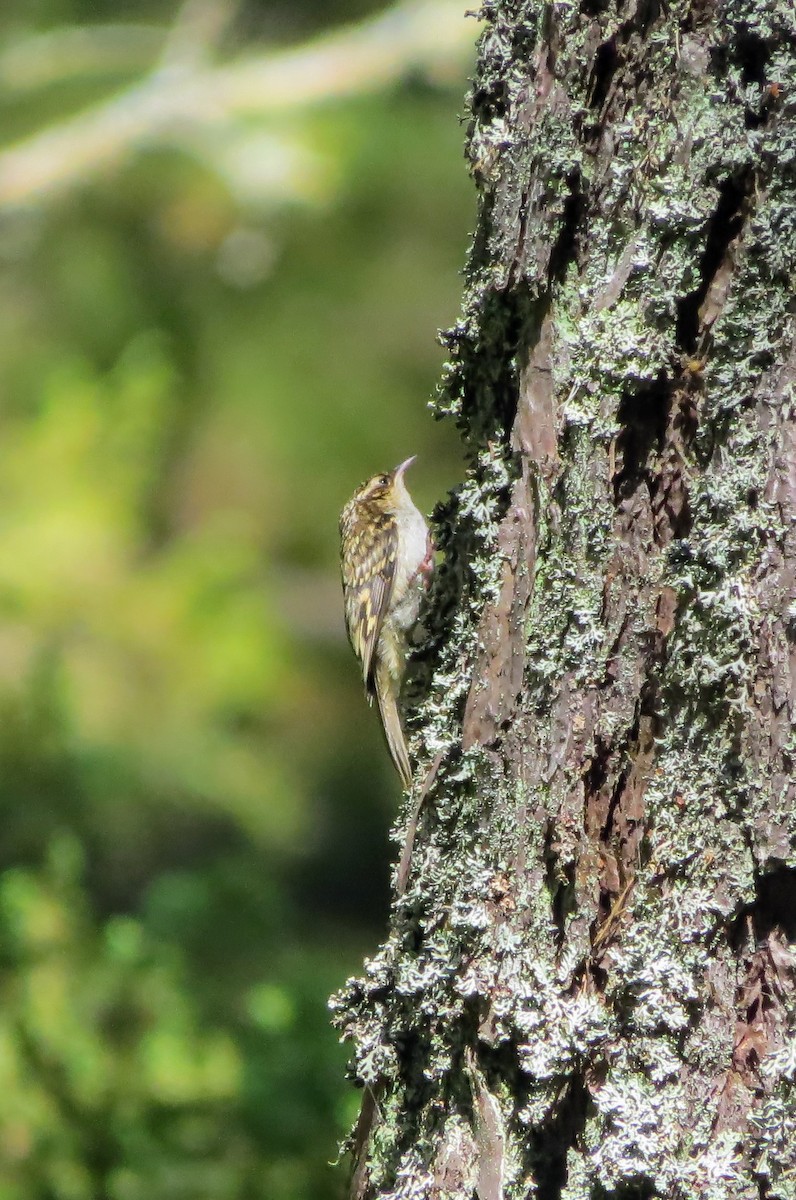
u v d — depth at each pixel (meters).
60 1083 8.66
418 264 20.92
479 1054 5.82
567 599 5.71
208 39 20.17
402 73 19.64
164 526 19.84
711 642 5.36
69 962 9.12
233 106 19.62
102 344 20.28
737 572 5.34
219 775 15.52
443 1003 5.91
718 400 5.45
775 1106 5.23
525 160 5.86
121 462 15.06
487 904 5.80
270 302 20.70
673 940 5.40
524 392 5.91
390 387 20.81
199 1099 8.73
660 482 5.64
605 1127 5.44
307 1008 8.93
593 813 5.69
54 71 20.75
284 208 19.80
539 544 5.82
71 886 9.60
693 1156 5.31
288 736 19.47
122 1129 8.60
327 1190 8.47
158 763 14.77
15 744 13.16
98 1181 8.53
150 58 20.98
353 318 20.86
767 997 5.33
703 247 5.50
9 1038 8.73
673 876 5.43
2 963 9.05
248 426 20.39
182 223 20.25
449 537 6.66
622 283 5.60
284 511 20.48
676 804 5.45
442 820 6.09
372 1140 6.29
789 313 5.36
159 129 19.56
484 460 6.18
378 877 21.39
